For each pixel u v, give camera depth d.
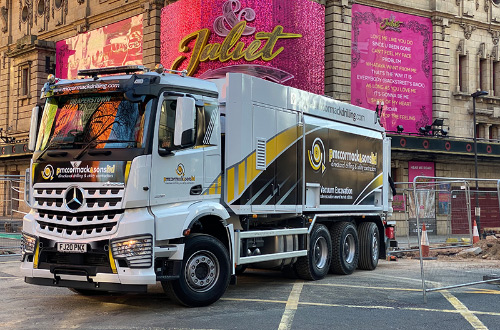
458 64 33.25
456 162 32.28
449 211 17.03
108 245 7.68
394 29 30.64
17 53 42.16
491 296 9.88
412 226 18.02
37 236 8.18
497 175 34.16
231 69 26.77
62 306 8.65
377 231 13.91
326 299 9.40
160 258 8.11
